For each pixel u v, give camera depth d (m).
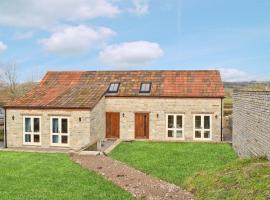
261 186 8.83
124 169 14.09
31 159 16.48
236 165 11.82
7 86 44.06
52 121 21.44
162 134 24.31
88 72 28.36
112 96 24.86
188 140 23.61
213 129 23.62
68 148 21.00
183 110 24.00
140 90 25.06
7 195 10.38
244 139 15.55
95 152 17.55
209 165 14.65
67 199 10.02
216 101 23.58
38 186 11.43
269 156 11.26
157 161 15.71
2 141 24.78
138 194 10.58
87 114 20.81
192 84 25.14
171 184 11.76
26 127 21.91
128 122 24.80
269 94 11.21
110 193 10.62
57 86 26.48
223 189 9.79
